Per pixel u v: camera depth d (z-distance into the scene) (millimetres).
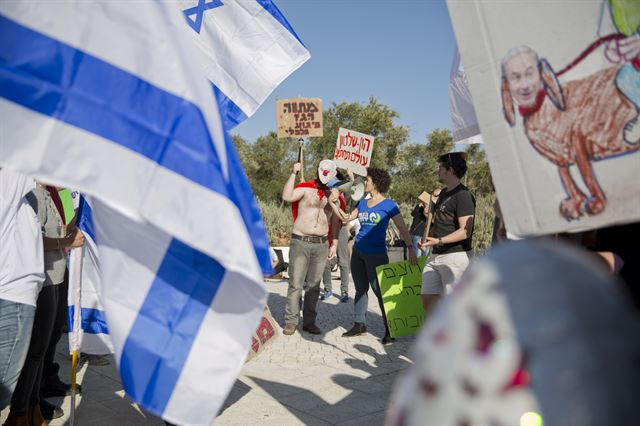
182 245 2457
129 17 2350
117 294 2459
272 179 33719
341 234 9461
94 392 4695
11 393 3148
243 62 4012
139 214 2227
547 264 564
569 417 493
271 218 16312
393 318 6000
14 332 3104
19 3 2283
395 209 6492
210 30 3971
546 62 1812
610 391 496
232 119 4020
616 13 1702
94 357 5500
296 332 7254
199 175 2270
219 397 2402
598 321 521
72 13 2326
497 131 1899
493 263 593
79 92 2285
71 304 3467
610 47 1715
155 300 2445
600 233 1958
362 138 8914
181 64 2375
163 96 2330
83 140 2258
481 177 20844
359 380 5195
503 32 1882
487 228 11883
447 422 546
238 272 2240
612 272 1757
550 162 1808
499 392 525
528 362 522
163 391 2396
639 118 1669
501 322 543
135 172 2260
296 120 7430
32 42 2285
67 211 4480
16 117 2227
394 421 618
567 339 513
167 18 2406
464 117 3357
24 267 3143
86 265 3660
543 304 533
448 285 4977
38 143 2227
